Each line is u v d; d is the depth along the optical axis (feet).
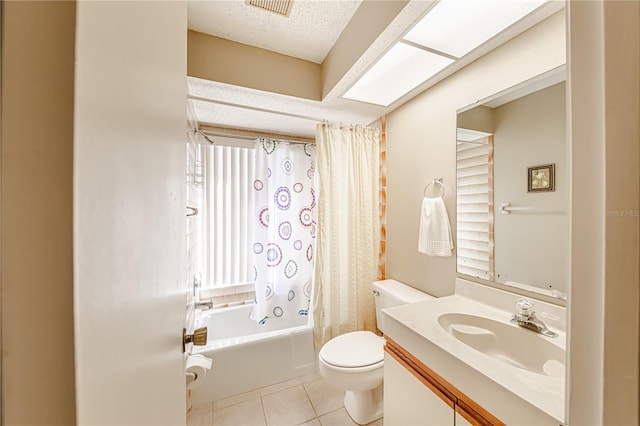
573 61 0.94
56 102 0.61
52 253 0.61
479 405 2.30
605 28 0.83
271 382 5.68
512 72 3.55
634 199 0.77
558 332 2.95
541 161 3.22
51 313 0.61
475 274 4.11
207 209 7.06
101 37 0.76
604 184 0.84
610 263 0.83
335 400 5.24
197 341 2.24
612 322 0.83
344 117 6.50
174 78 1.76
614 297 0.82
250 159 7.52
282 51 5.13
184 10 2.11
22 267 0.57
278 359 5.78
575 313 0.96
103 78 0.77
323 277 6.16
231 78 4.77
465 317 3.56
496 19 3.22
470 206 4.19
